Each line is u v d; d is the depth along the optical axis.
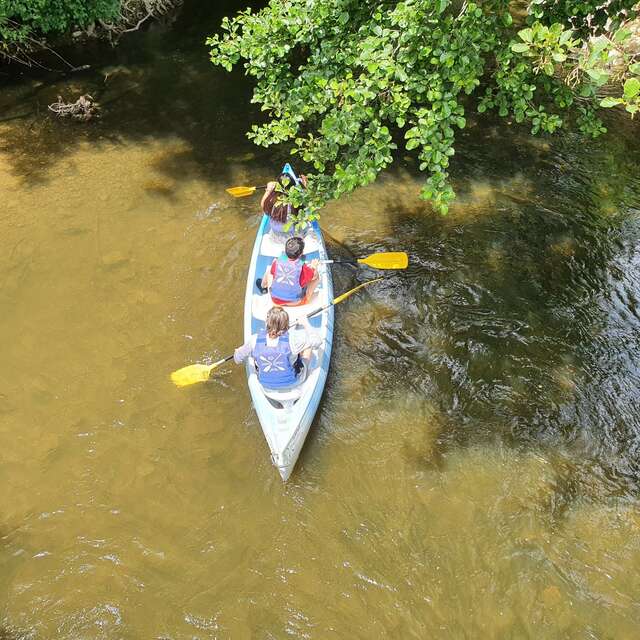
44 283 5.97
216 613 3.83
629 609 3.90
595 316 5.91
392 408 5.09
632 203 7.32
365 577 4.04
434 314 5.90
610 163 7.92
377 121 4.41
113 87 9.01
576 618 3.86
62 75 9.16
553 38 3.52
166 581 3.97
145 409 4.96
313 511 4.39
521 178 7.67
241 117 8.56
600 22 4.56
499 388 5.26
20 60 9.09
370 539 4.24
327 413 5.04
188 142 8.06
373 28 4.43
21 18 8.98
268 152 7.96
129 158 7.72
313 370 4.96
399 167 7.82
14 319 5.60
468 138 8.30
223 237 6.66
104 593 3.89
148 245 6.50
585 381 5.32
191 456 4.68
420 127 4.28
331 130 4.36
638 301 6.09
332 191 4.77
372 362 5.44
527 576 4.05
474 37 4.16
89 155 7.71
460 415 5.05
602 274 6.38
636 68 3.11
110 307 5.78
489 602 3.93
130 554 4.09
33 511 4.29
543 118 4.55
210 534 4.23
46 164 7.51
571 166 7.86
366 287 6.15
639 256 6.60
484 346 5.60
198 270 6.23
